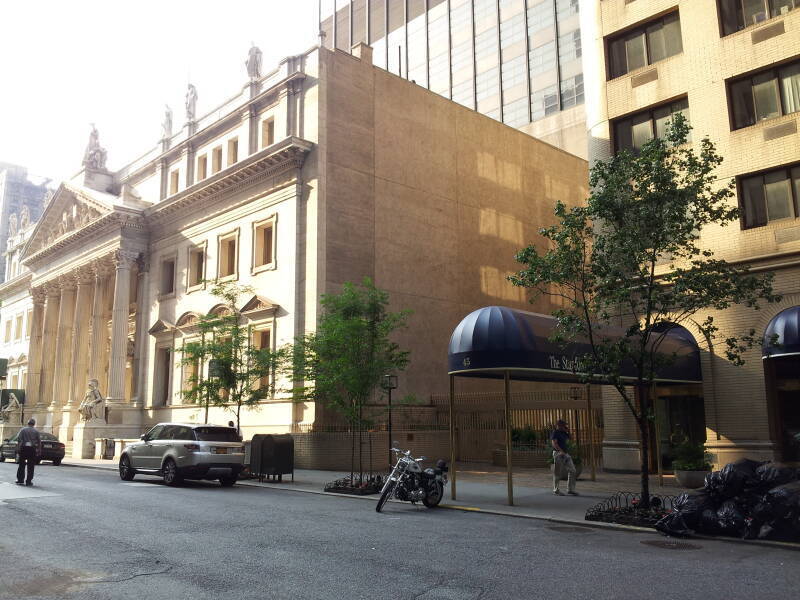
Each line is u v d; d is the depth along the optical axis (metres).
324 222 28.66
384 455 25.95
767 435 17.92
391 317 20.36
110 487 17.83
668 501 14.30
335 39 76.81
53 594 6.74
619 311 20.47
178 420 34.19
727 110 19.69
